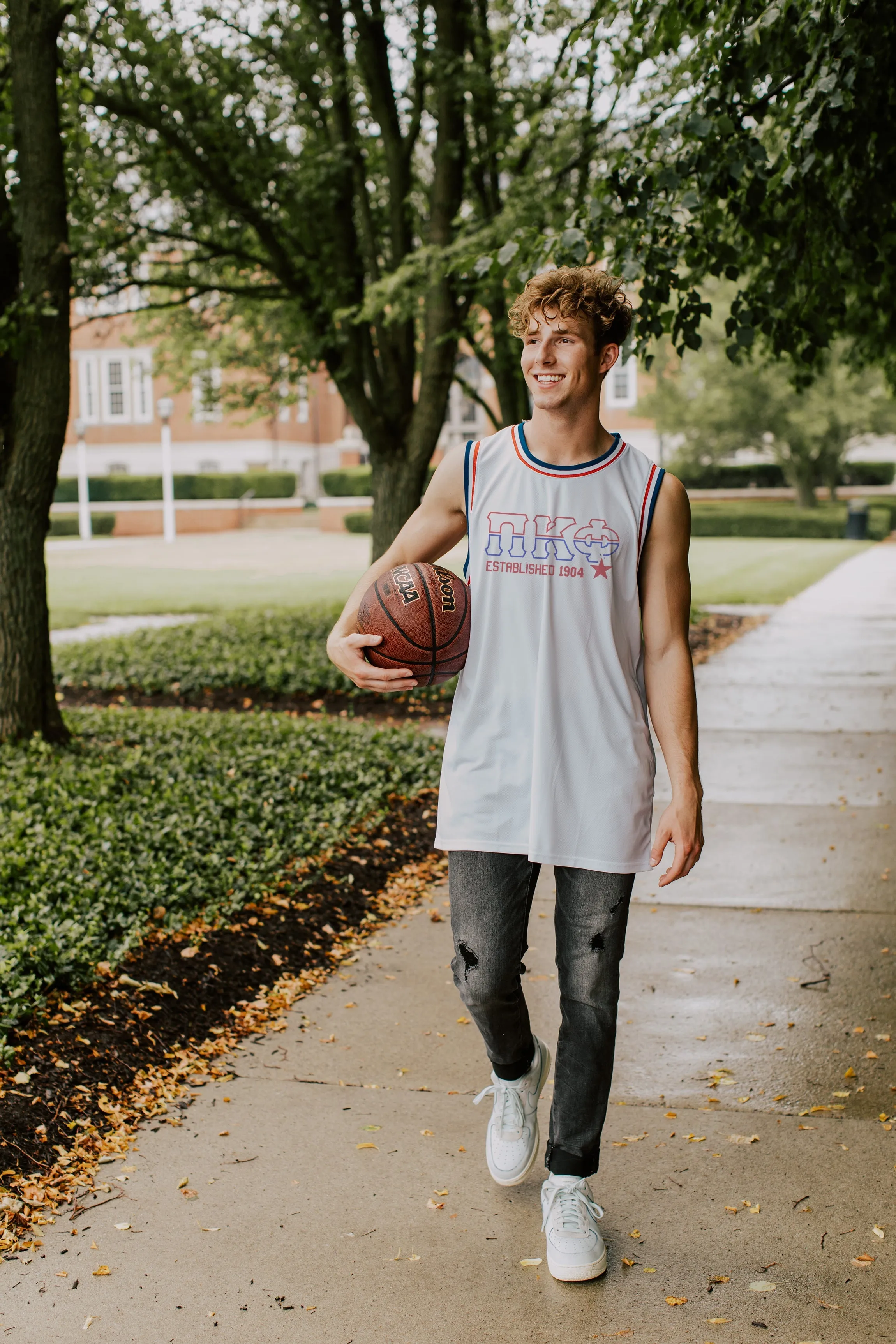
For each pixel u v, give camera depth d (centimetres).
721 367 4006
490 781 258
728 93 502
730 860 611
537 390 249
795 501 4669
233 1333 249
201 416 5366
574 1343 246
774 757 856
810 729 957
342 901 529
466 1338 248
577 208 583
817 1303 258
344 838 603
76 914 459
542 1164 319
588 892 257
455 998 434
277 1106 350
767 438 4462
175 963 435
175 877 512
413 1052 388
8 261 763
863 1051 386
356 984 448
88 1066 359
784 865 602
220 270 1398
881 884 568
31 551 778
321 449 5872
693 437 4234
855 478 4816
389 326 1184
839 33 457
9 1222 286
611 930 259
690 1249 278
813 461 4312
